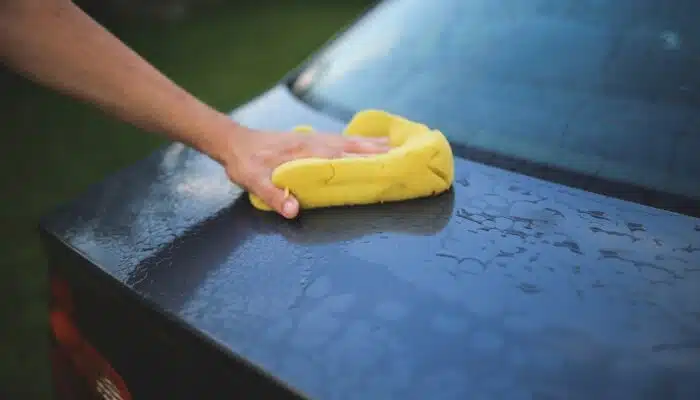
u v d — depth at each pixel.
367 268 0.89
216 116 1.12
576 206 1.00
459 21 1.42
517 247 0.91
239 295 0.87
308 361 0.75
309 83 1.51
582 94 1.17
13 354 2.23
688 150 1.04
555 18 1.30
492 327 0.77
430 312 0.80
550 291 0.82
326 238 0.97
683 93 1.10
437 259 0.90
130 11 6.66
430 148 1.03
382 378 0.72
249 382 0.77
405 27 1.49
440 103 1.29
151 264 0.96
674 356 0.72
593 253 0.89
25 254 2.80
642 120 1.10
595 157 1.08
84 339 1.07
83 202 1.15
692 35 1.15
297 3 7.33
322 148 1.10
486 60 1.32
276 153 1.08
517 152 1.14
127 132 4.11
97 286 0.99
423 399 0.69
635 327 0.76
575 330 0.76
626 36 1.21
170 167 1.24
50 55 1.04
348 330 0.78
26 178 3.48
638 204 0.99
